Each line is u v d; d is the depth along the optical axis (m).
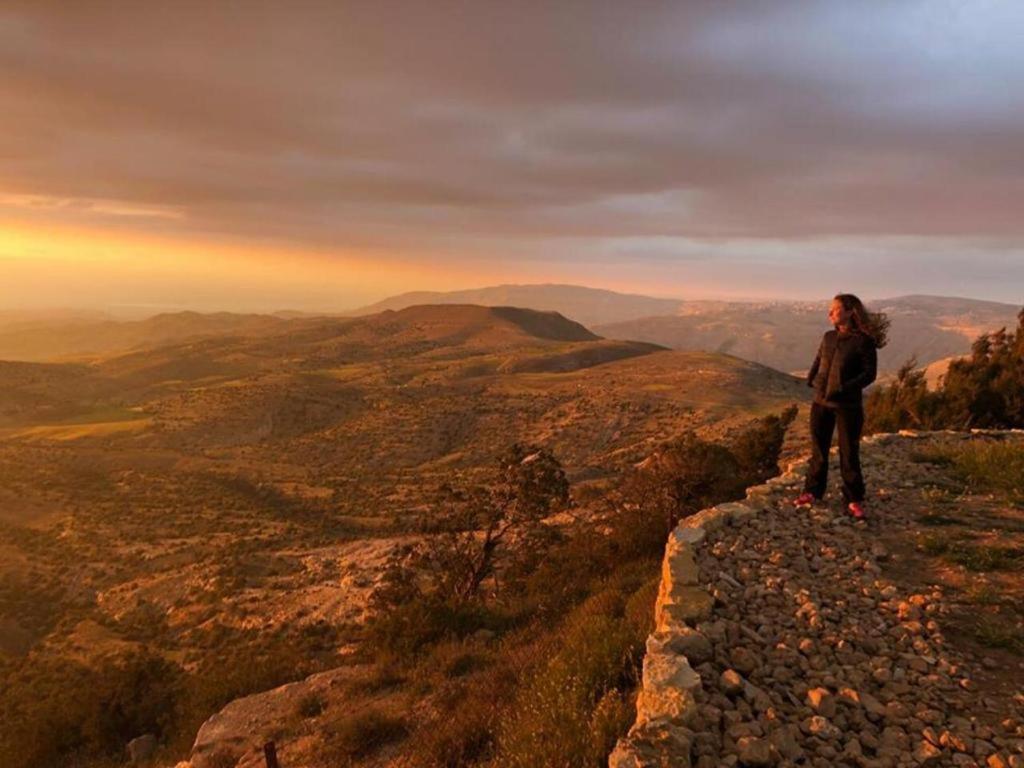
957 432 14.20
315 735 10.89
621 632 6.55
